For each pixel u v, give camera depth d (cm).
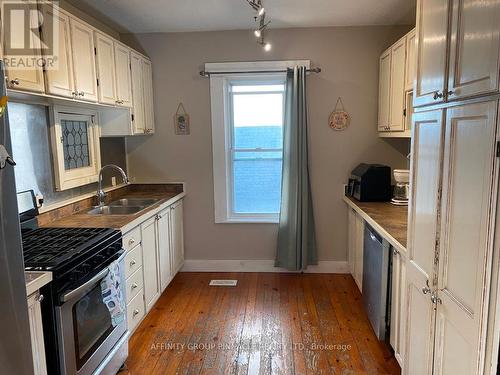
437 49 151
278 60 365
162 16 320
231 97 386
